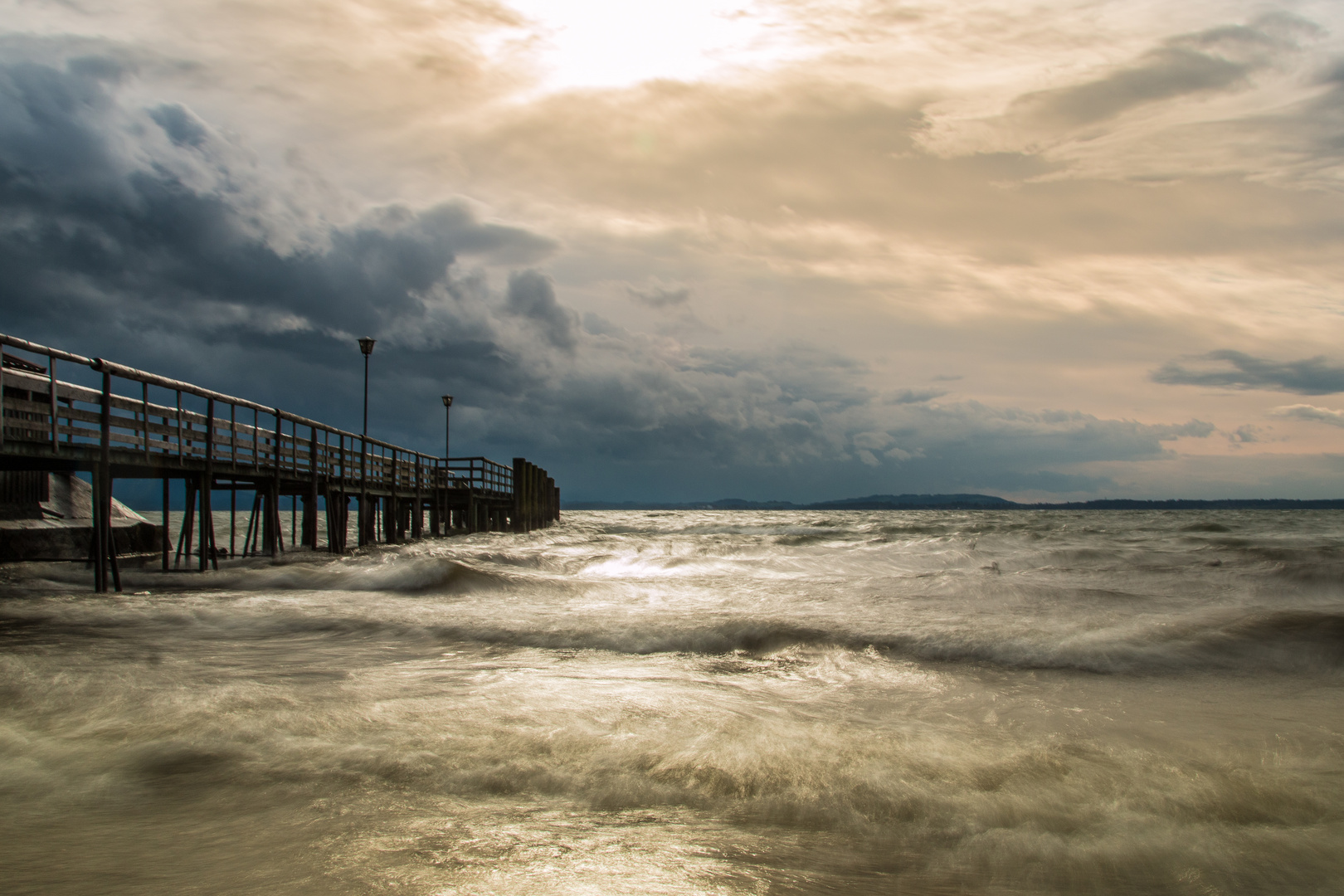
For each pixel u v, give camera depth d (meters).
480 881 3.15
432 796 4.17
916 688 7.03
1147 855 3.61
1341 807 4.19
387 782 4.35
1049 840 3.75
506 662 7.88
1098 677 7.53
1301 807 4.19
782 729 5.40
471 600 12.30
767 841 3.68
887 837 3.77
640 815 3.97
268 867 3.25
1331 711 6.35
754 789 4.31
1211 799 4.28
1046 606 11.59
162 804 4.01
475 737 5.12
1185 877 3.41
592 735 5.16
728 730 5.32
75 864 3.26
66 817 3.82
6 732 5.12
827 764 4.69
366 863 3.31
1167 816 4.05
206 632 9.43
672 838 3.68
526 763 4.65
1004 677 7.51
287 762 4.62
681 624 9.62
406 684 6.68
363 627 9.73
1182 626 9.11
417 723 5.43
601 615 10.53
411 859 3.37
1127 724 5.87
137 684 6.46
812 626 9.55
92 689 6.25
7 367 12.75
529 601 12.27
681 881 3.21
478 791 4.25
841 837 3.76
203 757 4.70
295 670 7.32
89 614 10.50
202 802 4.03
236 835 3.62
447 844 3.54
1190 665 7.95
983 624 9.80
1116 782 4.52
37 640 8.73
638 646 8.80
